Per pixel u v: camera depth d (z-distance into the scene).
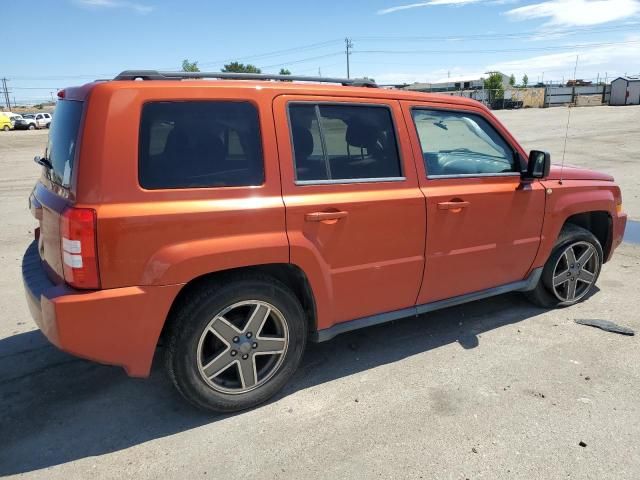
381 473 2.56
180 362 2.85
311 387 3.37
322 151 3.16
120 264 2.59
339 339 4.06
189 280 2.73
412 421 2.97
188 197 2.73
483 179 3.82
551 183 4.22
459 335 4.09
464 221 3.70
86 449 2.80
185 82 2.80
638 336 4.00
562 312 4.50
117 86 2.63
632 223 7.63
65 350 2.58
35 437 2.90
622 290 4.99
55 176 2.91
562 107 49.44
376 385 3.37
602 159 14.89
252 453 2.73
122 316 2.63
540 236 4.18
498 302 4.76
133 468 2.64
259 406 3.16
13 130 49.50
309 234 3.06
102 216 2.53
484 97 59.06
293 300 3.13
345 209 3.16
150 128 2.68
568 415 3.00
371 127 3.36
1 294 5.11
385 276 3.43
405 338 4.05
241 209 2.83
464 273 3.83
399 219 3.39
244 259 2.85
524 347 3.85
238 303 2.94
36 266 3.11
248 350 3.05
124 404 3.22
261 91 2.98
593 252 4.64
